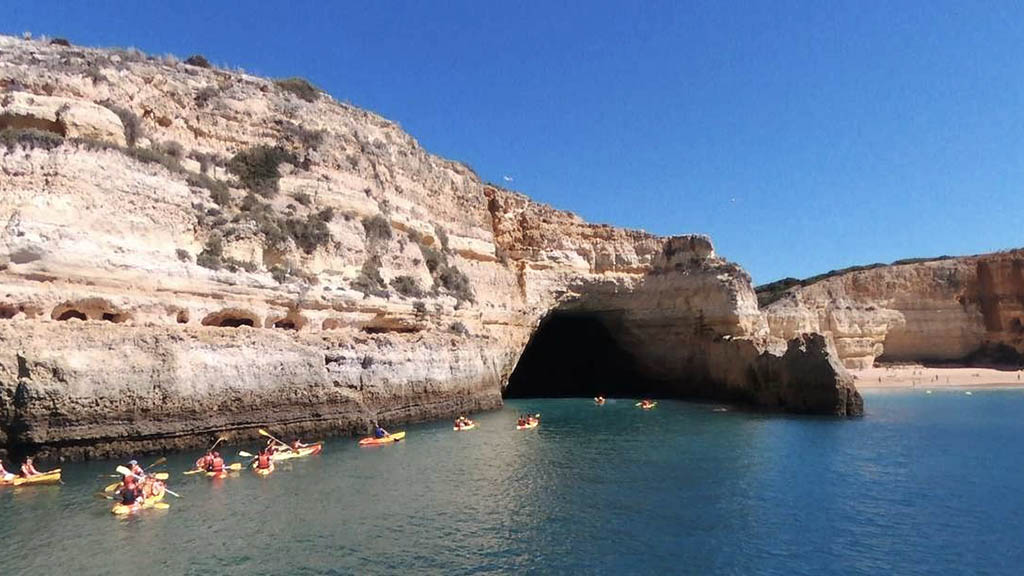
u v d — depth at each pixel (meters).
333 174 37.12
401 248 39.56
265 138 35.62
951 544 17.22
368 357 32.53
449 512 19.25
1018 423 40.06
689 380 58.91
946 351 85.62
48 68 28.06
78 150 25.06
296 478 22.64
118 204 25.59
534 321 54.97
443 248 46.56
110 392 23.05
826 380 44.00
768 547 16.89
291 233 32.34
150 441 24.25
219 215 29.69
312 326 31.39
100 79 29.11
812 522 18.98
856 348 81.38
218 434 26.12
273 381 28.06
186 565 14.81
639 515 19.42
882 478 24.41
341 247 34.44
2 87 26.12
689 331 58.44
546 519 18.84
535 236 57.00
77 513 18.12
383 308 35.41
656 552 16.42
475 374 41.47
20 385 21.42
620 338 63.25
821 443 32.09
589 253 59.41
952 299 86.62
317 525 17.77
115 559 15.08
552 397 59.81
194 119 33.03
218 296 27.91
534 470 25.12
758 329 57.88
